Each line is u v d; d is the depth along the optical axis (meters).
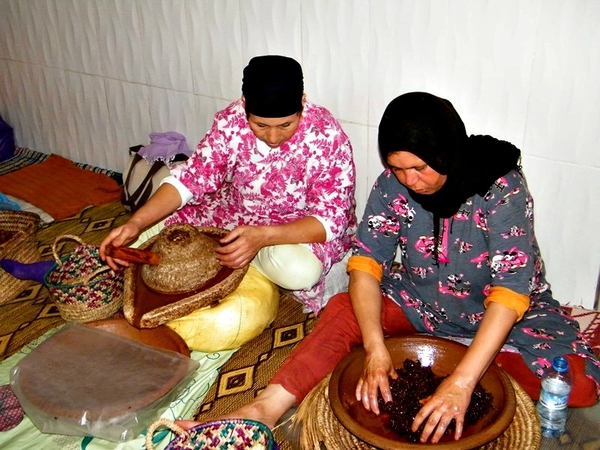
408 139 1.42
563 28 1.83
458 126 1.46
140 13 2.76
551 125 1.96
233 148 2.01
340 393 1.48
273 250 2.03
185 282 1.92
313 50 2.32
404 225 1.69
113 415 1.65
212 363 1.96
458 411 1.36
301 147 1.97
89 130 3.30
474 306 1.72
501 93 2.00
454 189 1.52
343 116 2.36
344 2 2.17
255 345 2.04
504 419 1.34
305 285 2.04
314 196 2.04
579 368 1.58
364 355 1.59
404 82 2.17
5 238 2.34
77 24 3.03
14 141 3.67
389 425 1.44
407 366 1.58
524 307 1.48
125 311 1.86
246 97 1.78
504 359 1.66
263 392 1.64
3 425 1.72
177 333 1.94
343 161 2.01
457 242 1.62
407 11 2.06
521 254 1.50
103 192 3.10
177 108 2.86
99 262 2.11
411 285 1.82
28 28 3.25
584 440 1.60
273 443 1.42
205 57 2.64
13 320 2.19
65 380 1.77
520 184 1.52
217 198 2.25
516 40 1.91
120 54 2.94
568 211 2.04
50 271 2.10
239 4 2.44
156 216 1.99
